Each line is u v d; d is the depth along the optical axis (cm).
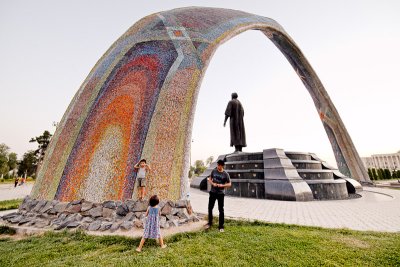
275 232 541
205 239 493
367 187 2217
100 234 559
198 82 891
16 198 1443
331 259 381
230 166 1652
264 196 1326
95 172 723
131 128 783
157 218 466
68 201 694
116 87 886
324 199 1319
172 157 744
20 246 488
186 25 1052
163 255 405
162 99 823
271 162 1424
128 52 973
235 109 1709
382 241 466
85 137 804
